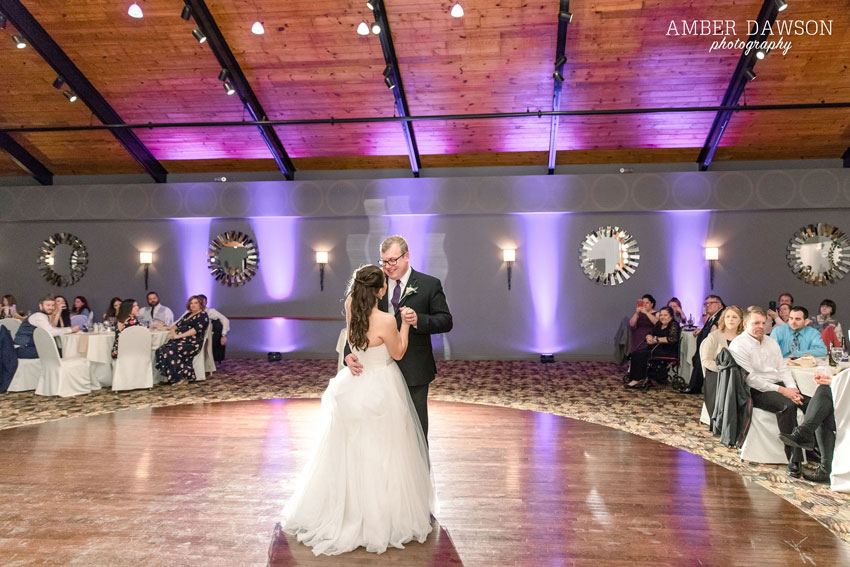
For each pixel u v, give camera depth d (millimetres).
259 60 7480
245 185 9703
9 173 10234
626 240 9250
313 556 2498
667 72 7367
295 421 5020
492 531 2770
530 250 9445
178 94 8125
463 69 7508
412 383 3035
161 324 7688
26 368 6590
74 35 7152
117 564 2406
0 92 8117
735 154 8977
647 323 7188
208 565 2408
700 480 3525
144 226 10039
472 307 9531
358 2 6625
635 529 2795
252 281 9891
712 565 2428
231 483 3424
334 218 9750
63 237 10117
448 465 3822
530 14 6656
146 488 3332
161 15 6879
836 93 7480
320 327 9758
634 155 9117
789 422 3861
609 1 6434
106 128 8352
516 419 5168
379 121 8172
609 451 4152
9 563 2404
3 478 3496
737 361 4117
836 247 8773
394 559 2479
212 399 6191
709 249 8961
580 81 7578
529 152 9172
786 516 2969
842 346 5832
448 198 9391
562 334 9391
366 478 2646
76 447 4188
